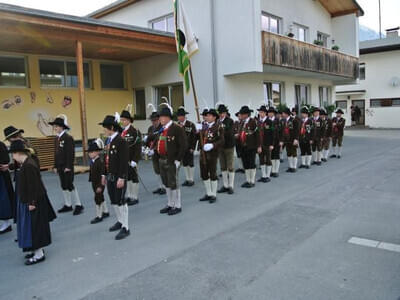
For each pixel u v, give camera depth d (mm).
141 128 15383
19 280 4020
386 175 8891
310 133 10359
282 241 4801
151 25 16078
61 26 9758
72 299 3547
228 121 7664
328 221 5543
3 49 11797
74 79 13891
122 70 15414
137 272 4066
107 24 10672
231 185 7633
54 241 5199
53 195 8062
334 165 10820
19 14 8945
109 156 5344
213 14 12914
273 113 9320
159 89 14945
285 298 3393
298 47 14148
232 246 4699
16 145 4391
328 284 3627
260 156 8766
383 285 3580
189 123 8641
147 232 5402
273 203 6703
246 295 3475
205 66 13281
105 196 7871
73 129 13688
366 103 28734
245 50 12250
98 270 4172
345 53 18797
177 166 6270
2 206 5645
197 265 4176
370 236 4879
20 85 12445
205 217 6020
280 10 15336
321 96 20375
